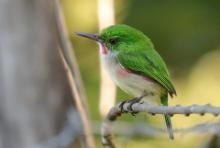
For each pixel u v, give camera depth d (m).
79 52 15.66
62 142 11.23
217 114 7.39
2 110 11.31
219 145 12.74
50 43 11.36
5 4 11.26
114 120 10.32
